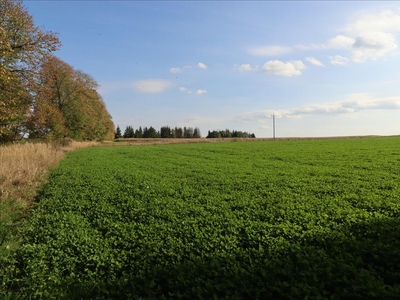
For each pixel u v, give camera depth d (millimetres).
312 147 43438
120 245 8555
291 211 10789
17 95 24406
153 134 145750
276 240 8203
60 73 53938
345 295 5426
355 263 6590
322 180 16891
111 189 15727
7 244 8656
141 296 6027
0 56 20266
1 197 12820
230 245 8094
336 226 9055
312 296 5398
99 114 79375
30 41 23969
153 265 7188
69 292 6344
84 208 12383
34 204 13211
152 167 24953
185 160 30922
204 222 10055
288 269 6477
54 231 9562
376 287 5449
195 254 7695
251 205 11883
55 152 32844
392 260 6707
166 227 9703
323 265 6547
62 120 48000
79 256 7812
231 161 28922
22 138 40625
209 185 16406
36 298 6164
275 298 5637
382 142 48719
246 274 6391
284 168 22609
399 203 11242
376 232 8438
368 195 12781
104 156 36656
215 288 5984
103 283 6508
